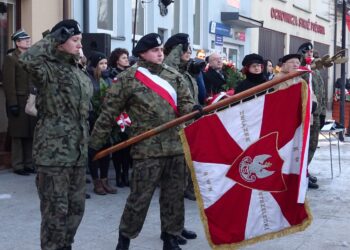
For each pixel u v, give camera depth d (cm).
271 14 1972
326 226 582
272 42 2012
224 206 437
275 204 436
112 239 526
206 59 898
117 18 1120
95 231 549
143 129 449
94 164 693
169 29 1286
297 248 509
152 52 452
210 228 437
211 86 761
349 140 1364
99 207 639
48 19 938
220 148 437
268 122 432
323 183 814
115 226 568
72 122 406
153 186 453
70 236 421
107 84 691
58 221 402
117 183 746
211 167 438
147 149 448
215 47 1528
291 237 541
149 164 449
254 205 437
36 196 684
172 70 467
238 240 438
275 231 438
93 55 703
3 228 553
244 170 436
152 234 542
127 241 467
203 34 1473
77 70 417
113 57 732
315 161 1016
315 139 734
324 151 1155
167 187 466
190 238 530
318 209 655
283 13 2077
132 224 460
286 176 434
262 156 434
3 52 889
